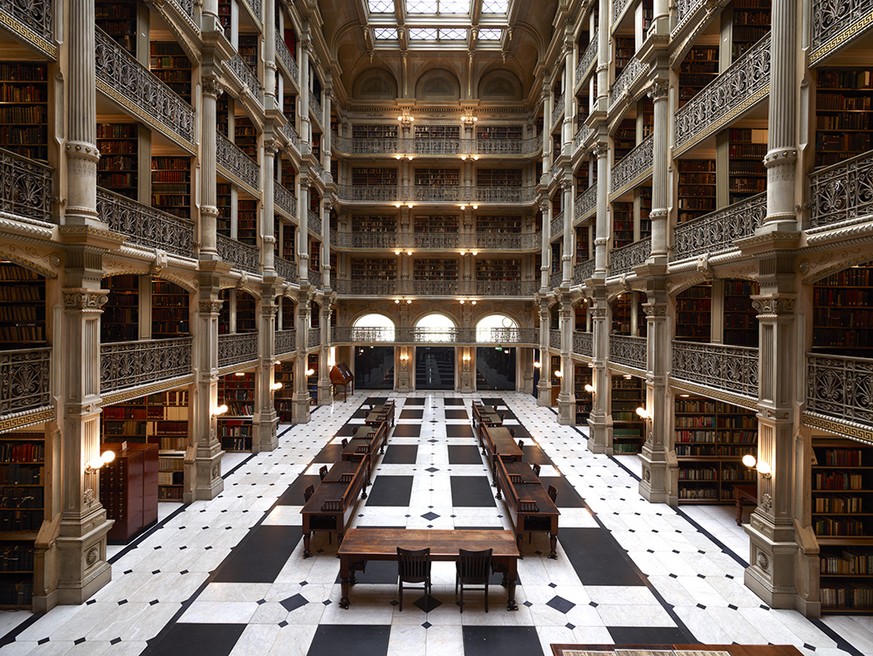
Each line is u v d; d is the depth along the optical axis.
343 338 23.14
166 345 8.61
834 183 5.53
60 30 6.05
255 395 13.23
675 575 6.81
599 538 7.96
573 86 16.19
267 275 12.98
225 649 5.21
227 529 8.23
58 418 6.11
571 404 16.33
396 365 24.05
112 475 7.72
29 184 5.61
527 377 24.16
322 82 19.92
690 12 8.58
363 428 13.12
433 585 6.57
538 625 5.67
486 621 5.75
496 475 10.17
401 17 19.61
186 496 9.39
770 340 6.32
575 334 15.62
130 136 8.27
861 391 5.27
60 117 6.07
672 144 9.55
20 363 5.58
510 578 6.00
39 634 5.44
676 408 9.75
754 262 6.85
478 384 25.31
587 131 14.91
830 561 6.06
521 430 15.62
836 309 6.93
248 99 12.06
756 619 5.79
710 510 9.16
